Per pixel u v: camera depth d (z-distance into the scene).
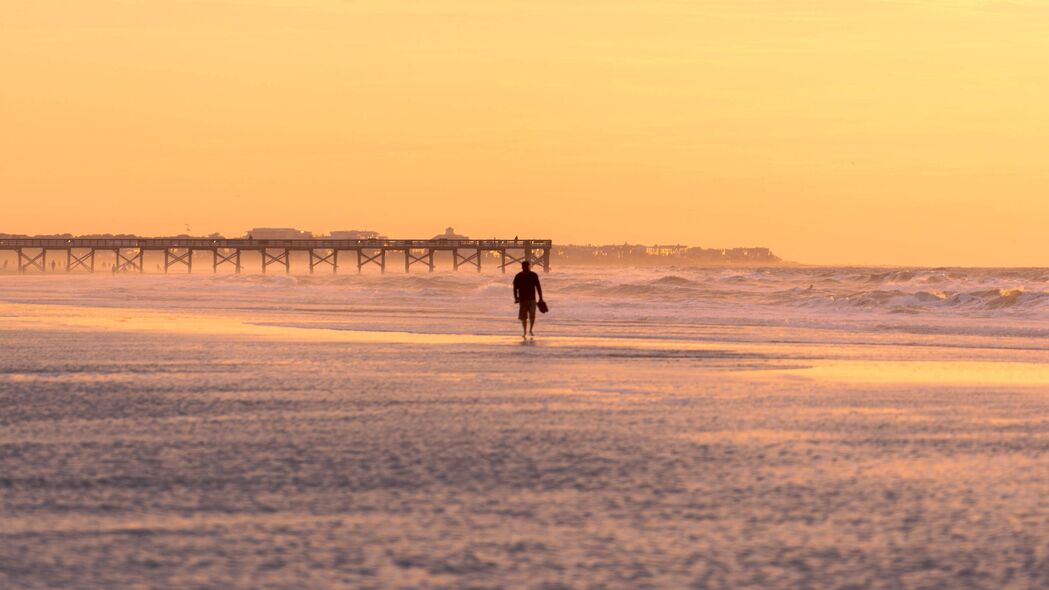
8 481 25.62
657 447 30.75
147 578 17.75
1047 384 48.47
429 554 19.31
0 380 48.84
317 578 17.80
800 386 47.44
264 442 31.59
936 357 63.94
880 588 17.39
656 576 18.00
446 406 40.12
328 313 120.50
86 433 33.22
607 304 137.38
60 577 17.78
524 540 20.30
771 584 17.59
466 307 136.12
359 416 37.38
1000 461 28.58
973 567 18.55
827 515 22.30
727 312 119.88
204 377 50.69
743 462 28.39
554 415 37.66
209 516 22.12
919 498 23.92
